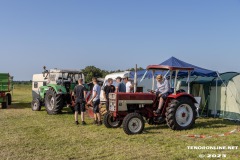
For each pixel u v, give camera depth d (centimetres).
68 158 597
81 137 793
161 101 909
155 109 930
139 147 682
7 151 650
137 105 905
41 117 1193
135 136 808
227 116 1212
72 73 1438
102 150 654
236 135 827
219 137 797
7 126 967
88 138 781
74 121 1076
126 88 1111
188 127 919
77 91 1000
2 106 1584
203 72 1213
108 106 954
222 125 1017
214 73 1231
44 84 1623
